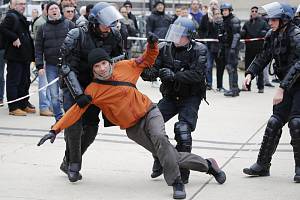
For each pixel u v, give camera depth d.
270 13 13.49
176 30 13.23
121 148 17.34
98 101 12.50
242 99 28.38
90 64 12.49
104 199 12.59
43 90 22.91
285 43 13.46
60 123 12.38
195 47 13.39
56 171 14.82
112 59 13.29
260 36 30.59
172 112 13.77
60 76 13.02
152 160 16.00
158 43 13.04
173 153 12.45
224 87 33.00
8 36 22.30
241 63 41.66
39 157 16.23
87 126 13.77
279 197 12.70
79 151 13.61
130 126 12.70
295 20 14.34
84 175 14.48
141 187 13.48
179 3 45.72
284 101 13.89
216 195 12.83
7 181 13.90
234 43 28.91
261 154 14.20
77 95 12.44
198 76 13.21
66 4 22.86
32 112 23.62
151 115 12.55
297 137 13.58
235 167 15.40
